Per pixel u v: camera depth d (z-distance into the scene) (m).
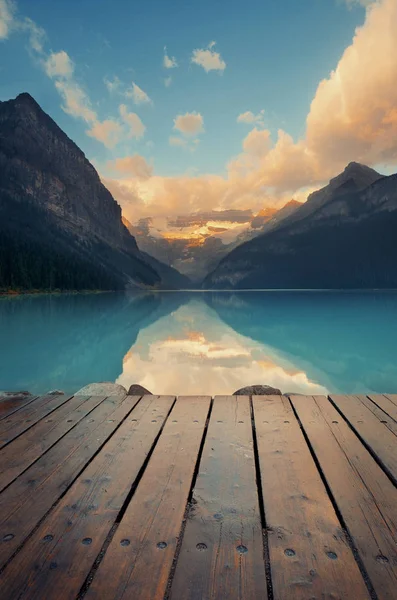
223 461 2.94
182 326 29.22
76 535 2.01
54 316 34.97
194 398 4.75
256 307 53.03
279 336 23.86
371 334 24.69
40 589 1.62
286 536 1.99
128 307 51.75
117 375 13.21
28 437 3.46
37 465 2.87
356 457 2.98
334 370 14.33
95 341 20.95
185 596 1.57
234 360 16.09
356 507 2.26
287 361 16.00
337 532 2.03
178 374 13.48
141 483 2.57
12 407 4.42
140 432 3.57
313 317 36.94
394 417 3.91
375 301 65.06
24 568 1.75
